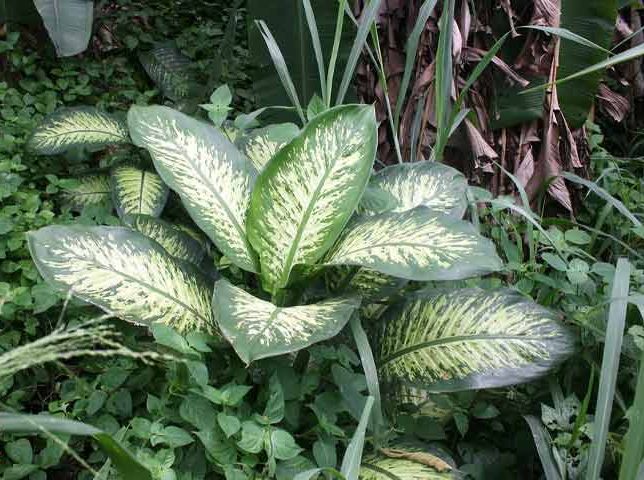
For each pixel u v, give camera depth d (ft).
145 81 7.29
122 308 2.85
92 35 7.02
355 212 3.59
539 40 5.05
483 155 4.92
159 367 3.15
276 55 4.00
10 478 2.72
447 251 2.88
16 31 6.48
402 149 5.13
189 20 8.05
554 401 3.27
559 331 3.17
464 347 3.18
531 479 3.44
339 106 3.30
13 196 4.48
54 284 2.82
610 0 4.97
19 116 5.54
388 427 3.23
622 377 3.44
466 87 3.64
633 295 2.83
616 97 6.02
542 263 4.64
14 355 1.77
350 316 2.92
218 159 3.49
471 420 3.60
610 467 3.12
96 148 5.08
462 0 4.86
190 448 2.90
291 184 3.22
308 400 3.28
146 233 3.73
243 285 3.99
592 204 5.53
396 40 5.09
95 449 3.11
